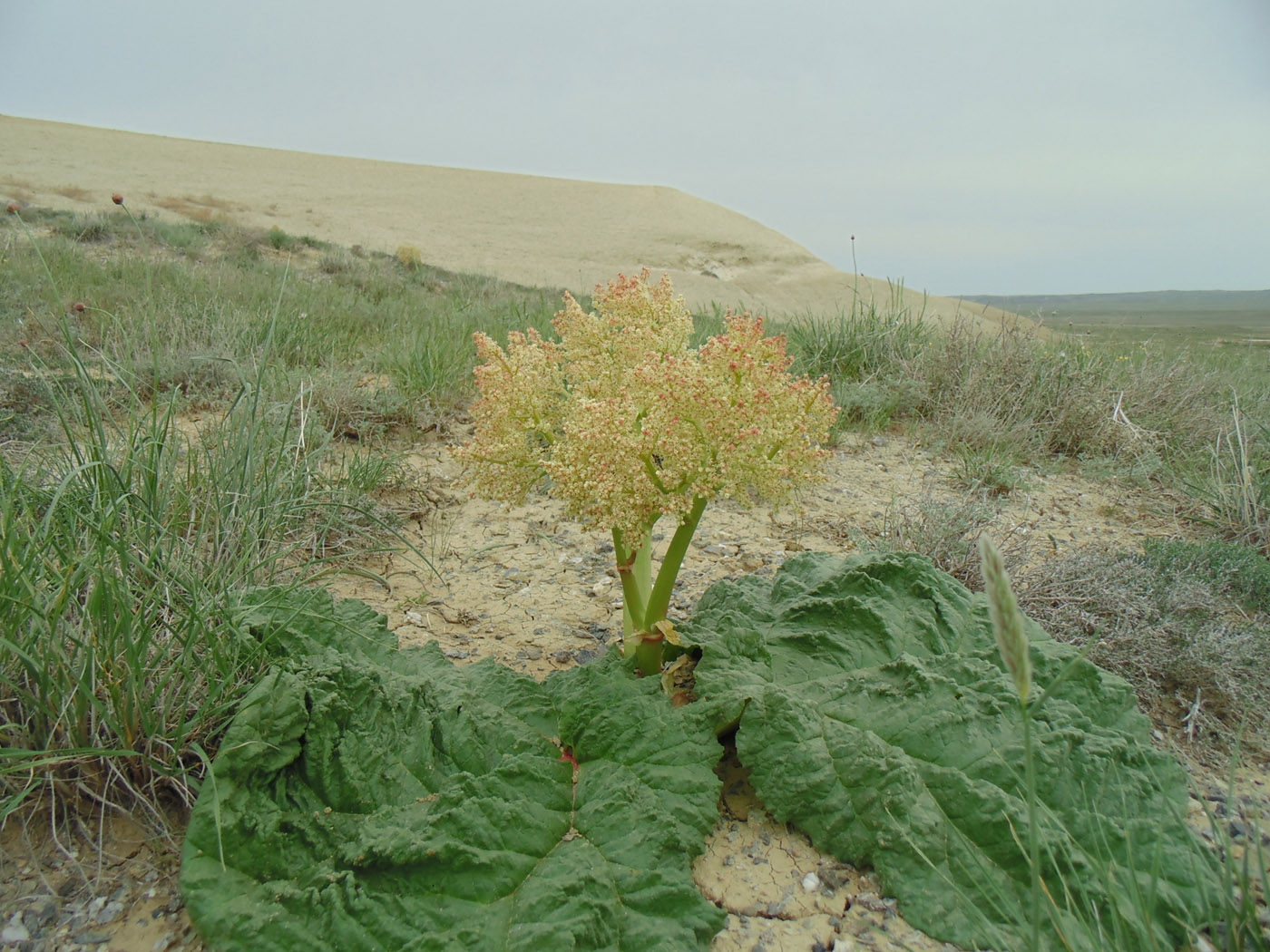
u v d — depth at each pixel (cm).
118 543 225
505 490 263
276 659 233
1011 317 743
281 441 363
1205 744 277
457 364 638
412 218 4012
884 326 752
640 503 231
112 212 1814
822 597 277
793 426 232
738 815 235
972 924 191
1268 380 787
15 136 4562
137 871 201
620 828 202
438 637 325
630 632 270
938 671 246
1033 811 140
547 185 6288
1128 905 187
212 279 1001
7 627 209
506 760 212
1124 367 678
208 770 191
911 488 517
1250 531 443
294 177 4941
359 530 369
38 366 327
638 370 240
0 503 232
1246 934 183
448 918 178
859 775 215
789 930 197
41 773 208
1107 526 470
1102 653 309
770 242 4597
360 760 208
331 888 179
